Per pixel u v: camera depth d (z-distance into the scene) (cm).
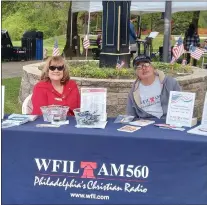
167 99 351
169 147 260
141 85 356
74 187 272
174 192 264
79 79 588
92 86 583
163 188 264
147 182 265
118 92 579
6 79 1073
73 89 366
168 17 955
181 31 2545
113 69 669
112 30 714
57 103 356
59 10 2736
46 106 324
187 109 300
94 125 291
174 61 836
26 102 403
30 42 1672
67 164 271
